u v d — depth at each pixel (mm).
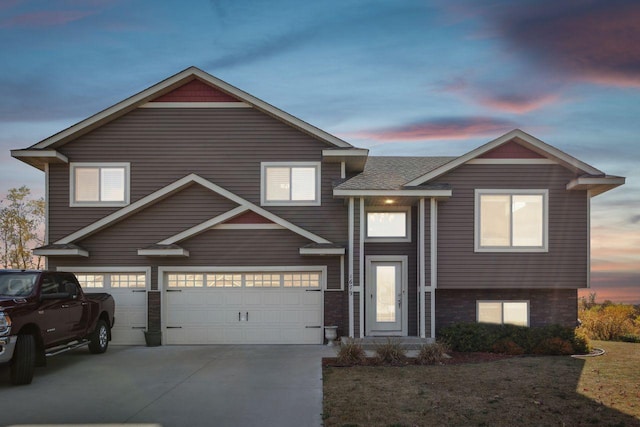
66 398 9781
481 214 16312
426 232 16016
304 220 17422
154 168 17656
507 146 16406
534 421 8211
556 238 16219
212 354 14703
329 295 16938
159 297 16984
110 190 17656
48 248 16547
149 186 17609
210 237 17156
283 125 17734
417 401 9352
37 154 16891
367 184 16188
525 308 16875
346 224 17391
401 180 16672
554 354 14641
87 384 10906
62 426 8188
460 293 16859
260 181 17562
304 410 8938
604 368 12172
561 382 10711
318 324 17016
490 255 16172
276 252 17109
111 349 15875
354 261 15844
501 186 16312
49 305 11922
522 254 16172
